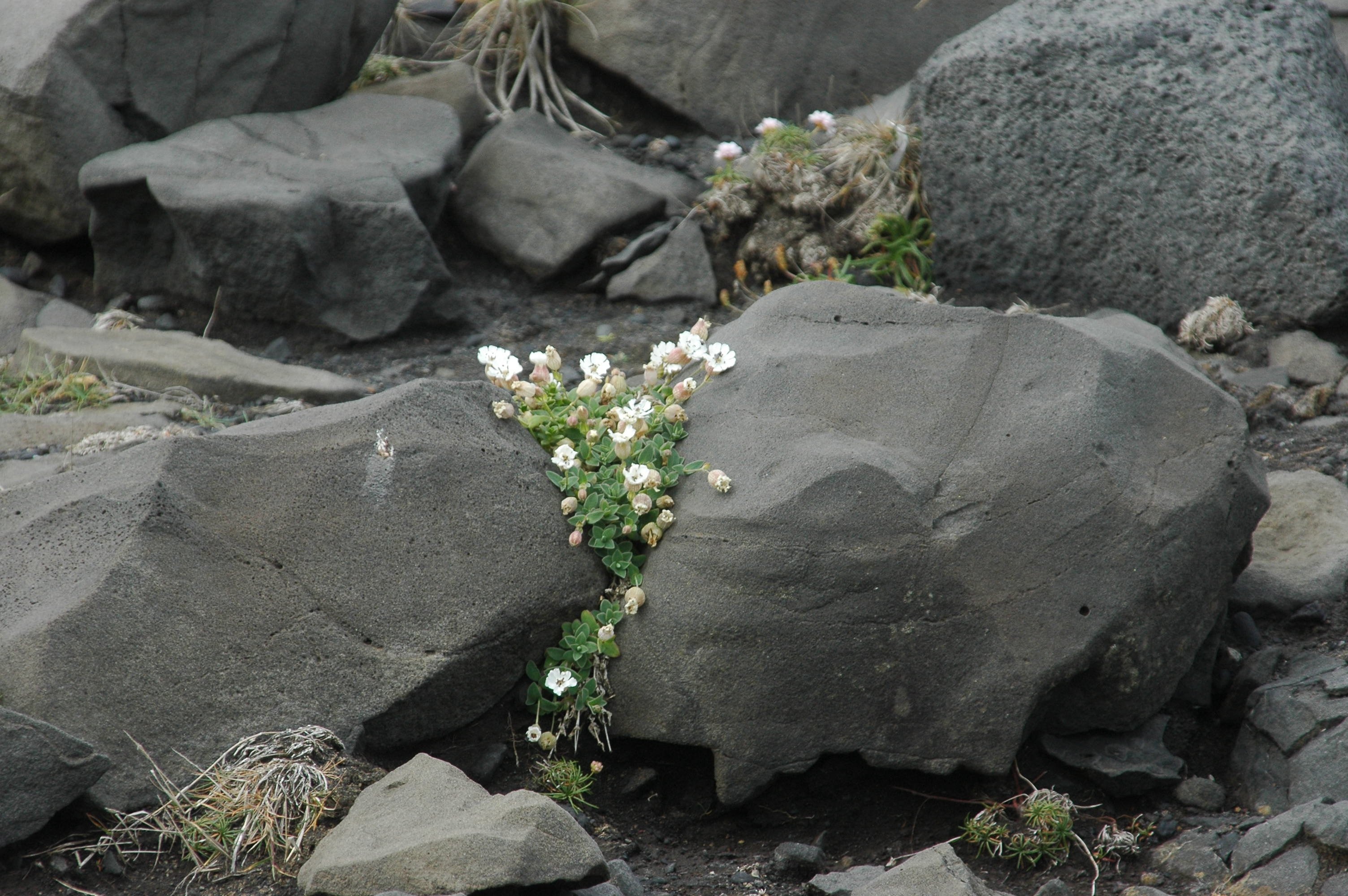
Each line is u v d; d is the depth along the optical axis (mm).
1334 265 10703
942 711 6293
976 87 11875
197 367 10906
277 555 6355
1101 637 6277
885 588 6309
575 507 6805
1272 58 11367
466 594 6461
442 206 13055
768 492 6508
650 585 6617
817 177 12820
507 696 6688
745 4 14648
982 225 12203
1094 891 5918
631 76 15016
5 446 10023
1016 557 6324
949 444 6660
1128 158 11477
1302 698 6535
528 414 7289
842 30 14758
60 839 5785
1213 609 6715
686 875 6152
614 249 13031
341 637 6301
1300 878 5488
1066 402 6617
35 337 11320
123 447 9695
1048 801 6254
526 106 15203
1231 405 6855
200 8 12727
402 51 15992
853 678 6316
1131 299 11805
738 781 6359
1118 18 11719
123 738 5918
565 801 6469
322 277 11906
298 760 6008
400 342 12227
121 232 12133
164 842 5863
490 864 5051
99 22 12273
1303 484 8625
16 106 12078
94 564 6195
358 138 12992
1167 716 6875
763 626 6336
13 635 6016
